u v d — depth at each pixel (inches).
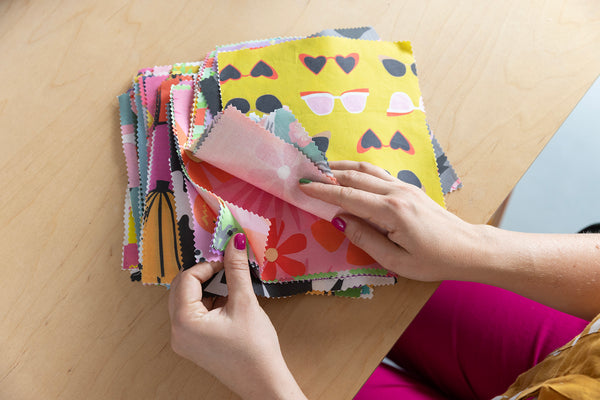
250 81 24.7
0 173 24.5
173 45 27.1
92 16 27.3
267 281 22.1
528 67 26.5
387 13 28.0
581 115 53.7
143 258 21.7
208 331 19.6
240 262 20.7
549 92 26.0
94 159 25.0
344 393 21.5
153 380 21.8
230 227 21.0
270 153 21.0
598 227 36.1
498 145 25.1
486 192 24.4
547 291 21.6
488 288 30.5
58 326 22.3
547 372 21.0
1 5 27.2
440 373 30.7
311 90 24.6
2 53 26.4
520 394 20.1
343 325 22.3
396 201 20.7
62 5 27.4
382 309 22.5
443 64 26.7
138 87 25.7
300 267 22.4
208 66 25.5
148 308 22.7
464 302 30.2
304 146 21.5
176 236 21.8
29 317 22.4
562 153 52.9
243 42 26.9
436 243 20.6
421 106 25.1
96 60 26.6
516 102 25.9
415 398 28.6
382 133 24.3
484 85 26.2
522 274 21.2
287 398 19.4
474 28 27.5
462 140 25.2
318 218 22.9
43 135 25.3
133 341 22.2
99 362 21.9
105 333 22.3
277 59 25.2
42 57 26.5
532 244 21.7
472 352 29.2
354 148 23.9
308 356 21.8
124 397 21.6
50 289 22.8
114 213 24.1
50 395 21.5
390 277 22.7
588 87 26.0
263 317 20.4
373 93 24.9
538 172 52.6
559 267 21.3
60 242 23.6
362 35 26.4
